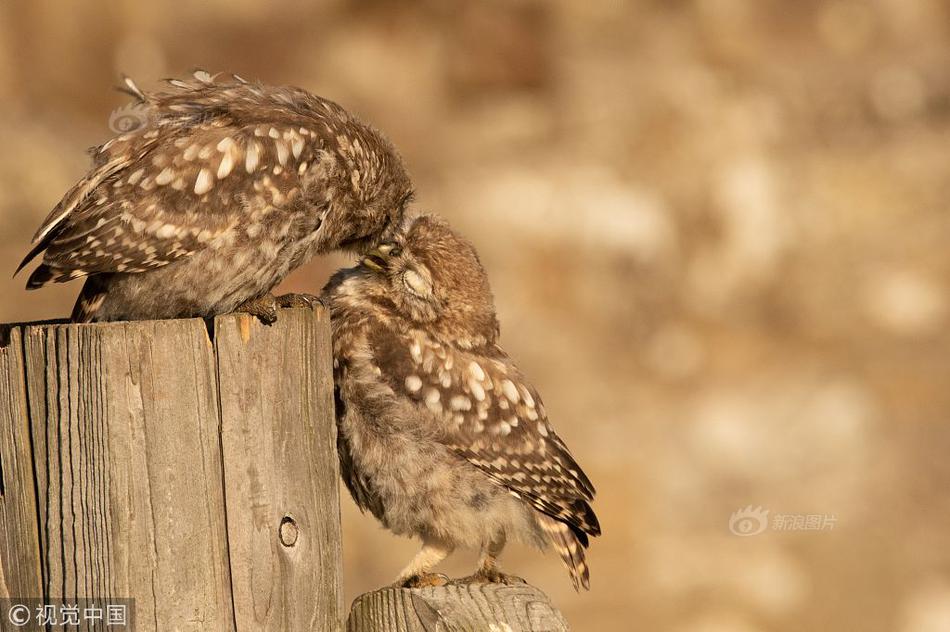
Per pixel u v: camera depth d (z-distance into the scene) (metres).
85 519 3.99
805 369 19.05
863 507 15.77
